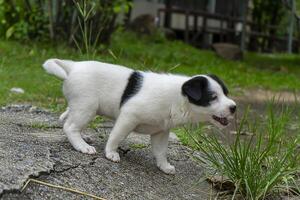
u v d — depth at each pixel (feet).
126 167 6.23
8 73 11.10
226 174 6.21
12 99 9.23
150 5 27.14
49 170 5.63
